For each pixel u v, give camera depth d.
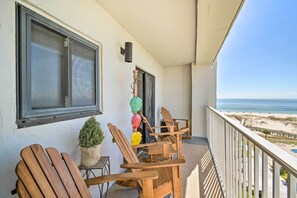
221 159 2.29
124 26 2.67
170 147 2.65
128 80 2.95
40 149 1.02
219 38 2.84
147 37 3.13
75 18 1.64
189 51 4.02
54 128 1.39
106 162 1.63
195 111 5.14
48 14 1.34
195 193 2.08
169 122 4.20
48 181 0.98
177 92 5.67
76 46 1.69
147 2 2.01
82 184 1.18
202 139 4.83
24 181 0.86
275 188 0.79
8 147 1.04
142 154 3.47
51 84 1.39
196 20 2.39
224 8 1.92
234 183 1.57
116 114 2.50
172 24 2.59
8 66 1.05
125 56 2.62
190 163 3.03
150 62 4.30
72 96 1.63
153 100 4.66
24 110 1.14
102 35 2.12
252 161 1.28
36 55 1.26
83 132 1.48
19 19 1.12
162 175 1.71
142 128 3.85
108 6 2.10
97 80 2.04
